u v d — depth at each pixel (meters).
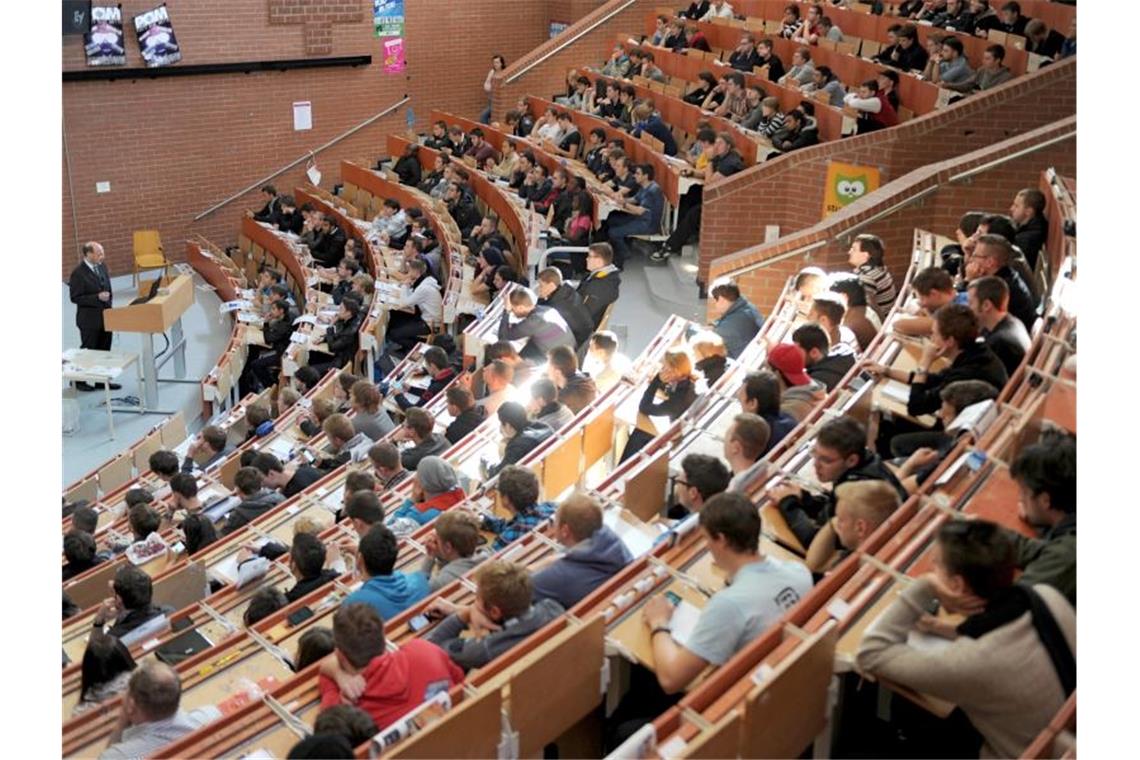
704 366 8.04
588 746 4.83
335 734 3.73
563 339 10.62
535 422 7.85
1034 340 6.46
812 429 6.31
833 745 4.38
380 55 21.11
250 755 4.36
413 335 13.51
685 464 5.54
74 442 13.50
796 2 17.47
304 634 5.27
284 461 9.70
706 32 18.25
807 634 4.23
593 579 5.12
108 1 18.38
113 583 6.39
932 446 5.87
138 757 4.61
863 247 9.31
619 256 14.23
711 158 13.66
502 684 4.25
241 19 19.64
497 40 22.27
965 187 10.66
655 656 4.48
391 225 16.62
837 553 5.03
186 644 6.10
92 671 5.36
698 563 5.11
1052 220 8.93
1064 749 3.64
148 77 19.08
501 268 12.69
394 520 6.95
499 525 6.46
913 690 4.02
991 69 12.70
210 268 18.55
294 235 18.17
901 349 7.29
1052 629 3.77
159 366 15.90
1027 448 4.53
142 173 19.53
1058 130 10.48
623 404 8.09
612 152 14.65
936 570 4.03
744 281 10.83
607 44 20.62
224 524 8.43
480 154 17.91
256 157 20.56
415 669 4.51
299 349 13.49
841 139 12.72
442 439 8.61
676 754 3.79
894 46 14.57
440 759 3.94
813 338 7.36
